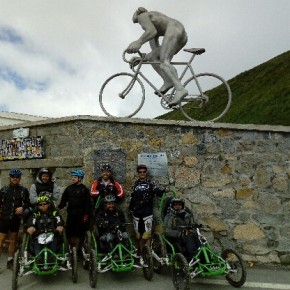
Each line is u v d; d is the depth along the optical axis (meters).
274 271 7.24
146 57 9.09
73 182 7.35
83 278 6.48
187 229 6.30
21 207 6.88
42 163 8.74
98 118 8.16
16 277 5.79
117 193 7.64
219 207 8.16
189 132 8.39
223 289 5.93
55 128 8.66
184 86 8.89
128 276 6.61
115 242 6.32
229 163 8.33
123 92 8.89
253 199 8.23
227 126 8.35
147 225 7.31
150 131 8.34
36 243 6.15
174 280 5.85
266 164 8.36
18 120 16.73
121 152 8.20
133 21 9.11
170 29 8.69
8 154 9.50
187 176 8.26
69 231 7.31
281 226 8.16
